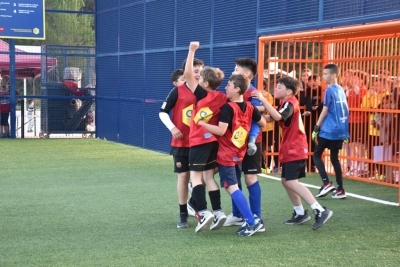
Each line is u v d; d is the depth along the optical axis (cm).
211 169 656
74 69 1859
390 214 761
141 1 1555
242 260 546
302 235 644
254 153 648
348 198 879
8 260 545
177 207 796
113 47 1738
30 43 2117
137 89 1592
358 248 591
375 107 1029
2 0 1759
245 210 639
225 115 618
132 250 579
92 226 682
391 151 1002
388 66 1009
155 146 1502
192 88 669
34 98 1834
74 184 984
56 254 564
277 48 1120
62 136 1891
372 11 858
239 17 1159
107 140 1794
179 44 1377
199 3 1297
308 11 983
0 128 1848
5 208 785
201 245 600
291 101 670
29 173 1109
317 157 887
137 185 976
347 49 1079
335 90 871
